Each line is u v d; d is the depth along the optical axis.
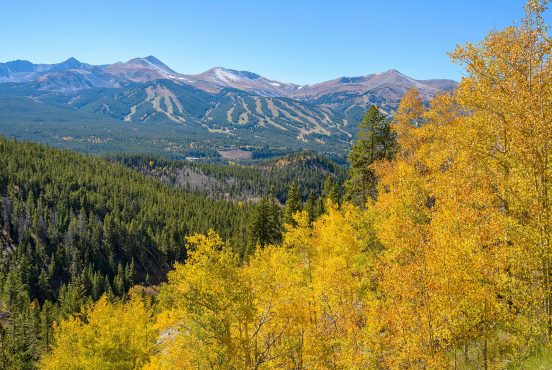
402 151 36.88
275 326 21.67
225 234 145.50
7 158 188.62
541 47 15.40
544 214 14.24
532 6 15.52
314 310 22.03
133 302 48.09
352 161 44.16
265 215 69.06
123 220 168.50
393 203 22.91
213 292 19.73
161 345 33.53
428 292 14.76
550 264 14.05
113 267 143.50
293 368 21.89
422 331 14.87
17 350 65.31
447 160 23.25
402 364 16.12
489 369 15.13
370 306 20.16
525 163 15.08
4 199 157.25
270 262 23.86
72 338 38.31
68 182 184.88
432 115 28.73
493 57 17.08
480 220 15.58
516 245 14.45
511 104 15.95
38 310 98.31
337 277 21.30
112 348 36.38
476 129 18.05
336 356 21.12
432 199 25.14
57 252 138.88
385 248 26.42
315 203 91.81
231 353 19.64
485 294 13.87
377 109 42.44
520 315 14.49
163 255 157.38
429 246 15.88
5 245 139.75
